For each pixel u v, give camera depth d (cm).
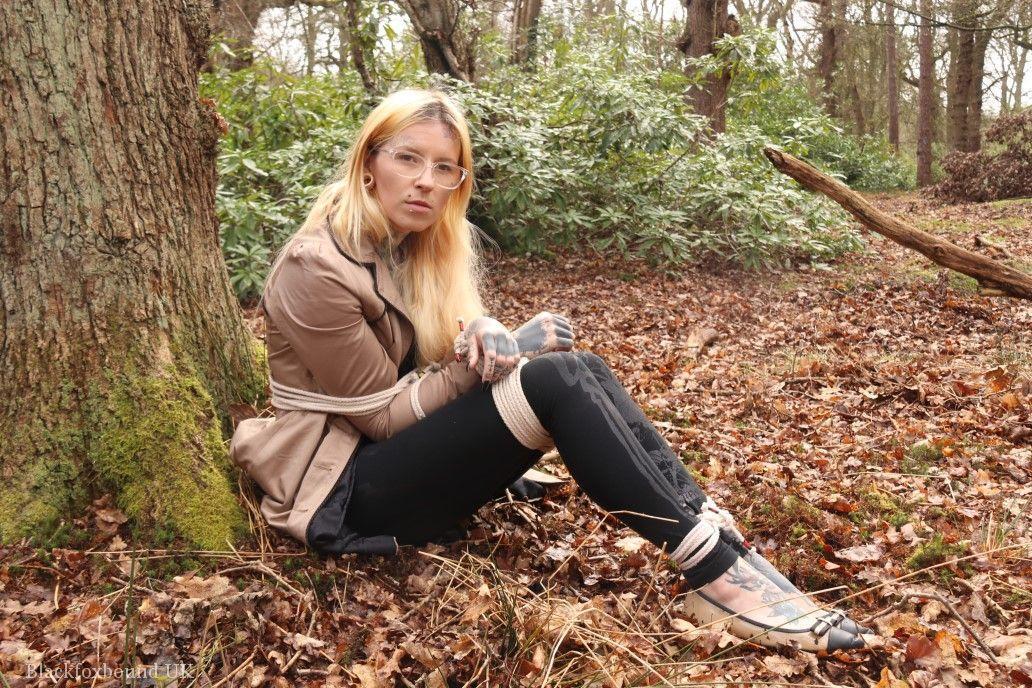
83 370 212
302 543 208
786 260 734
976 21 1455
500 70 867
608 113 735
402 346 212
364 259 199
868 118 2777
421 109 200
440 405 202
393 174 199
